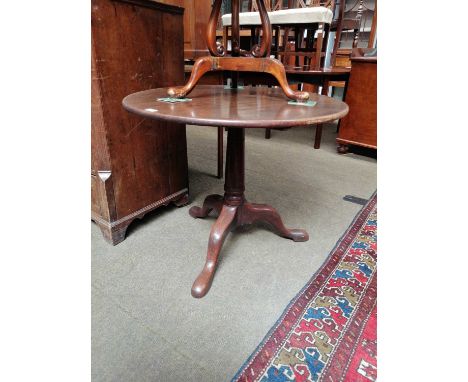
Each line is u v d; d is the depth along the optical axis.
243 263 1.04
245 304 0.87
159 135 1.20
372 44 2.90
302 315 0.83
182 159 1.35
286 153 2.28
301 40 3.40
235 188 1.03
